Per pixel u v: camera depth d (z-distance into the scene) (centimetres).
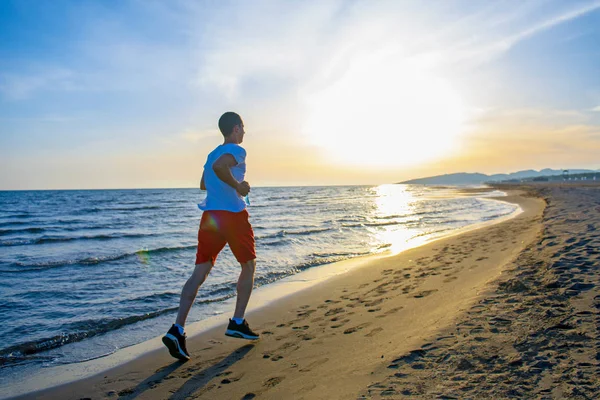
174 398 247
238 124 323
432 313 357
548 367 206
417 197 5338
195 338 384
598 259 448
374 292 511
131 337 411
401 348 267
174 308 515
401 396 195
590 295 319
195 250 1035
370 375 229
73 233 1625
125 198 6606
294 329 379
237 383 258
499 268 521
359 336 326
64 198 6550
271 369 276
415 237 1218
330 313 430
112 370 317
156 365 319
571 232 694
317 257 883
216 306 510
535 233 859
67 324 458
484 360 225
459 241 964
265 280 658
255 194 7650
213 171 311
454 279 519
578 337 240
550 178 15350
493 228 1215
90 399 264
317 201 4484
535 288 362
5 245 1277
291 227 1588
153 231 1639
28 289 631
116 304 543
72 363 342
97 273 754
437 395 191
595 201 1766
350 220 1914
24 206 4081
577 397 174
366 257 857
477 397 184
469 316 305
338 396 209
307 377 250
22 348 382
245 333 335
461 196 5241
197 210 3309
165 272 761
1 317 488
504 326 275
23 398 275
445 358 234
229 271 728
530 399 177
